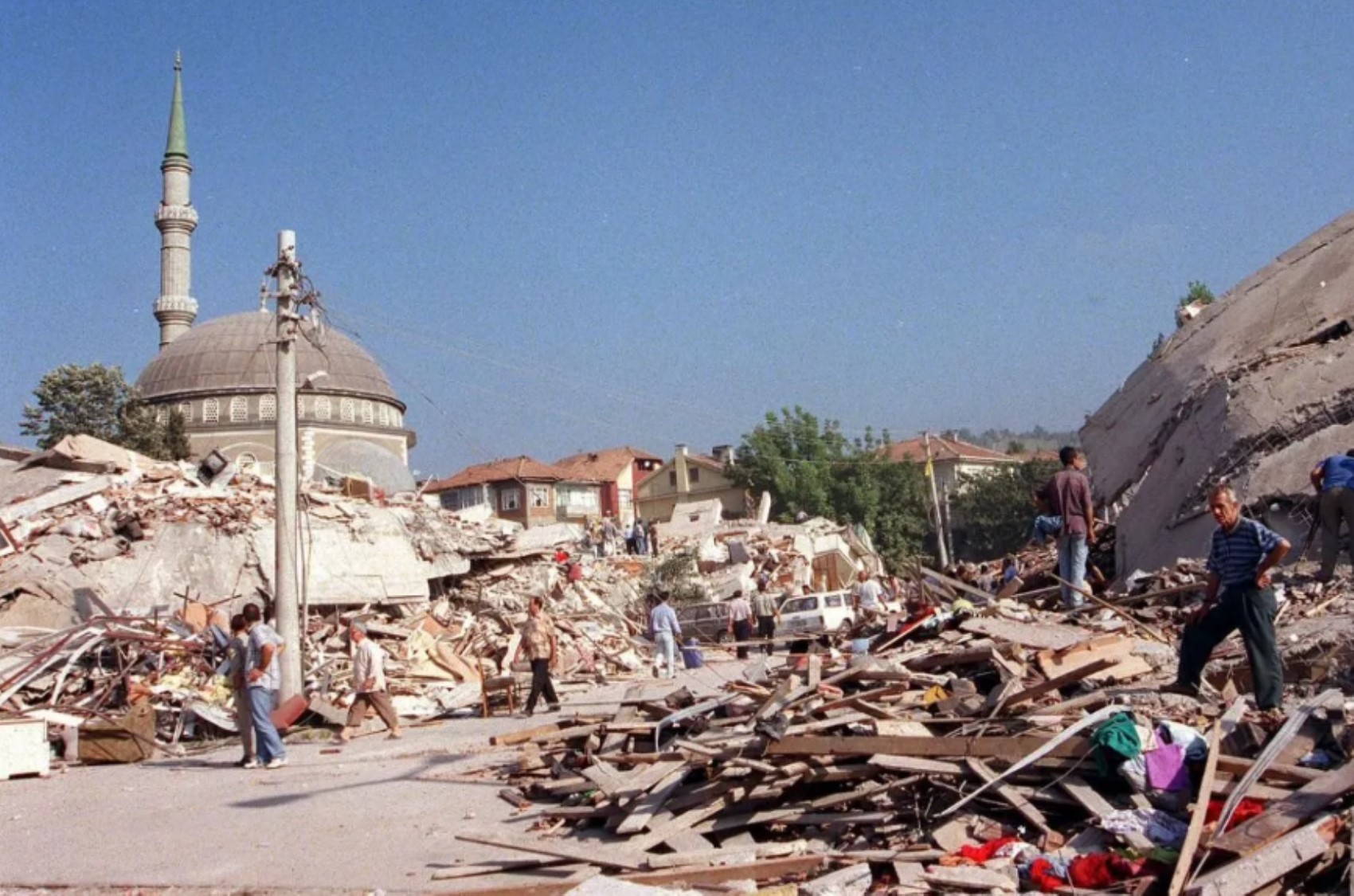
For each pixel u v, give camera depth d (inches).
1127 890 233.5
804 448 3034.0
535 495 3006.9
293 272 725.9
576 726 471.2
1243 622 326.6
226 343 2314.2
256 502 1007.6
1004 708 342.0
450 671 924.6
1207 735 292.5
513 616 1066.7
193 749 669.3
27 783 564.7
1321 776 251.0
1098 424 898.7
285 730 693.9
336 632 949.2
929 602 649.6
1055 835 265.3
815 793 316.2
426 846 339.0
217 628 789.2
